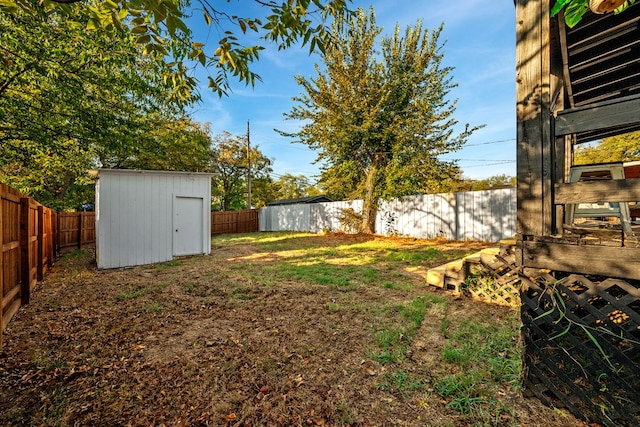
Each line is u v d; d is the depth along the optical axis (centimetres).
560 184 183
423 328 307
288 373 228
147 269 644
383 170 1106
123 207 689
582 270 175
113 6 132
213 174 840
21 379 217
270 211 1780
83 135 605
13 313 341
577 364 182
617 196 163
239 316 349
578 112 179
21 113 540
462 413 182
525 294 200
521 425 171
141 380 218
